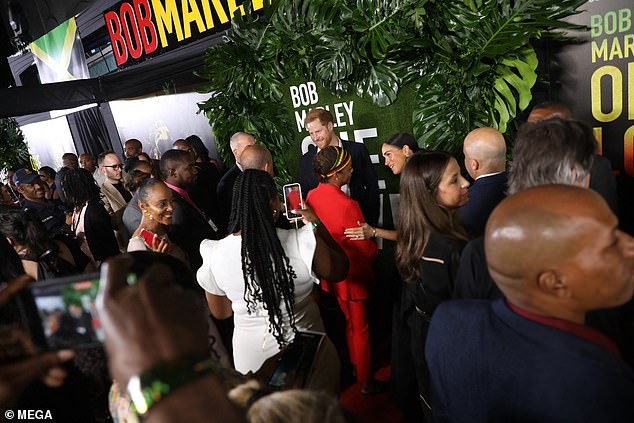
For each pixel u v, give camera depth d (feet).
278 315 5.09
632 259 2.49
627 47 7.45
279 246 4.92
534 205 2.58
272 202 4.98
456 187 5.12
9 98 17.93
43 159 32.91
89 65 25.30
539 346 2.54
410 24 7.66
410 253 5.24
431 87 7.90
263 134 10.97
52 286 2.02
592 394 2.31
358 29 8.18
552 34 7.70
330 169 6.97
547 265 2.52
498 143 6.11
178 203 8.64
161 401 1.42
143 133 22.27
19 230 6.28
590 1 7.61
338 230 7.07
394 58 8.25
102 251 9.43
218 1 16.65
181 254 7.55
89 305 2.03
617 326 3.66
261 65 10.36
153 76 18.71
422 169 5.04
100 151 26.48
